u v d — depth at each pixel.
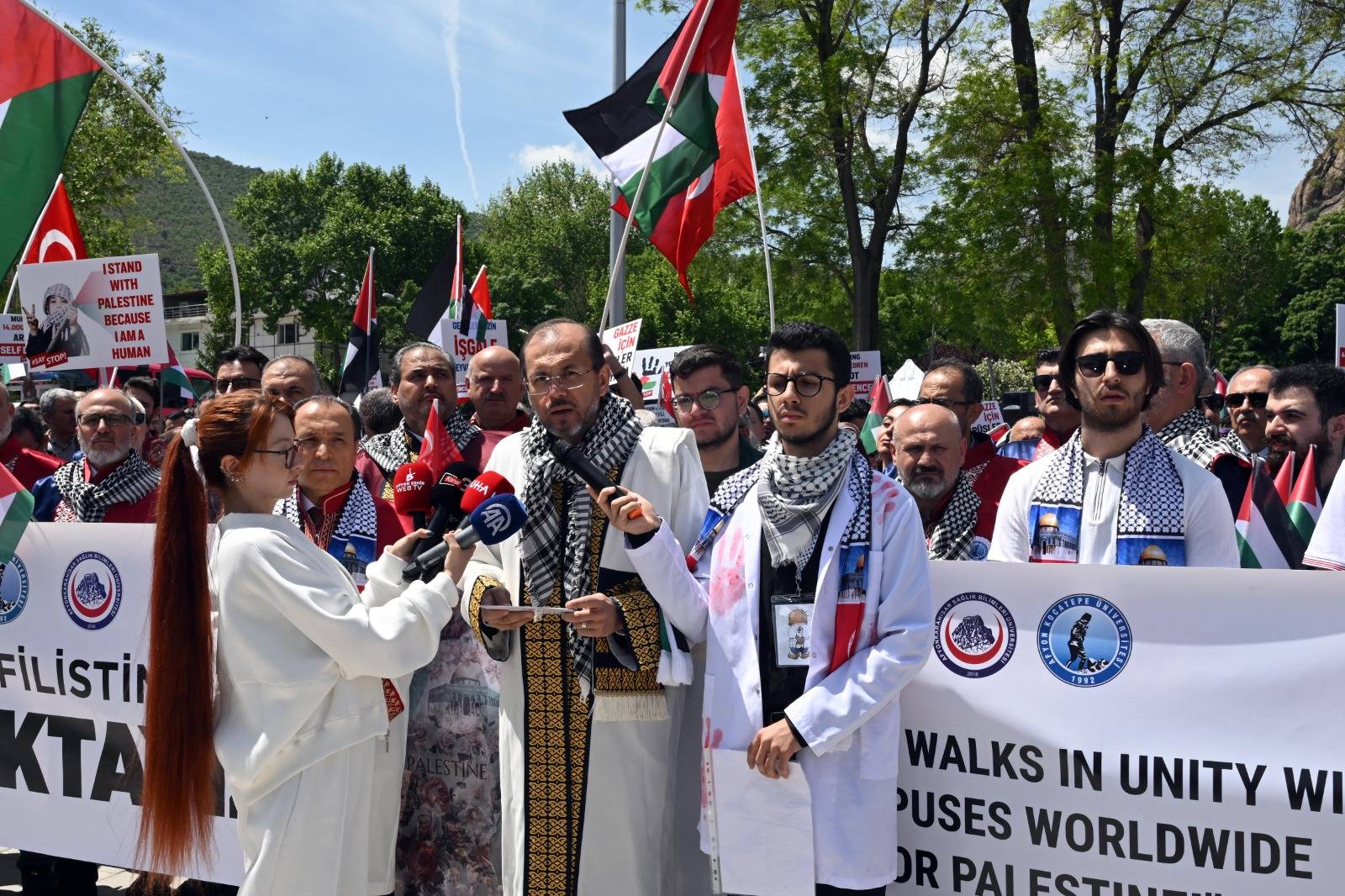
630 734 3.16
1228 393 4.99
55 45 7.04
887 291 22.80
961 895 3.08
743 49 20.86
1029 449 6.07
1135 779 2.88
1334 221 62.44
